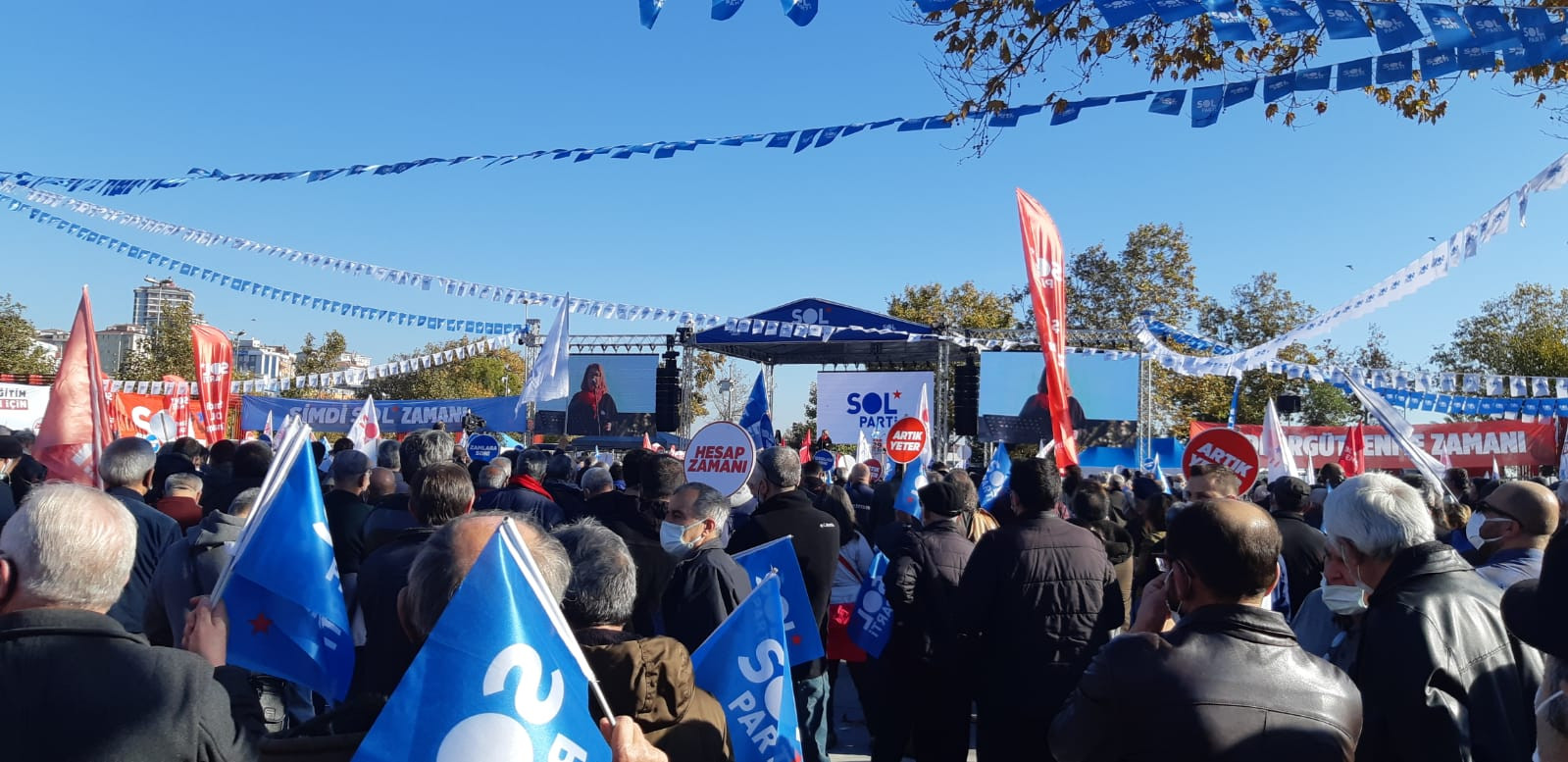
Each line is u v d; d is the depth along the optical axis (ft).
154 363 128.98
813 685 17.13
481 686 5.67
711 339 76.33
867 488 31.86
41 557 6.42
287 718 14.75
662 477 17.01
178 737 6.37
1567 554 6.11
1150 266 120.78
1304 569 17.01
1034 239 24.13
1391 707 8.63
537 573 5.97
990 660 14.21
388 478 20.29
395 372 71.72
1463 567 9.25
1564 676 6.10
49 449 19.92
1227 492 16.87
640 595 15.52
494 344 73.05
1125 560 19.07
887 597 16.46
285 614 9.01
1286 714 7.13
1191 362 40.16
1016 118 16.75
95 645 6.42
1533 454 59.62
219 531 12.94
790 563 14.21
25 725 6.02
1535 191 16.02
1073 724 7.75
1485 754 8.38
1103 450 68.80
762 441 39.60
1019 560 13.98
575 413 81.10
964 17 19.67
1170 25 20.34
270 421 63.26
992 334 73.72
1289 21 11.83
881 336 69.92
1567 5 13.09
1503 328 134.82
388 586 11.29
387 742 5.56
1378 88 21.59
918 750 16.78
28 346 122.31
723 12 10.34
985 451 79.10
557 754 5.78
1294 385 120.67
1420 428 62.69
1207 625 7.66
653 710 7.07
